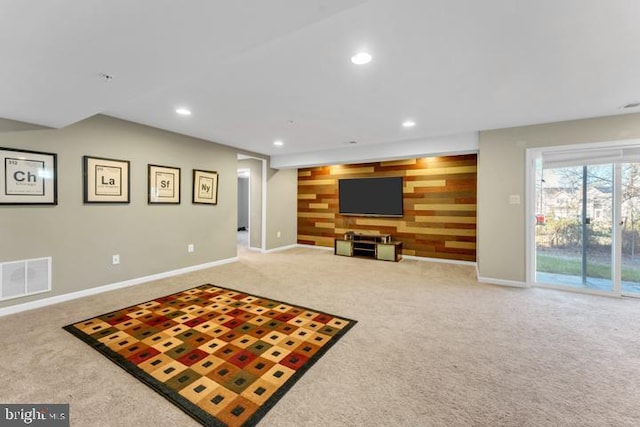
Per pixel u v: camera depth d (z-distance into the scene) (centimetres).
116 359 207
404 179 592
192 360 207
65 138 320
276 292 363
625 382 185
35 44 153
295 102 296
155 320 274
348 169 662
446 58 205
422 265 525
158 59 171
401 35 176
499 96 279
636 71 225
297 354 216
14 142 286
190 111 328
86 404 162
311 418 154
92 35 145
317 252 654
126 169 372
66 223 323
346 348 226
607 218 353
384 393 174
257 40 151
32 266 300
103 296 340
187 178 450
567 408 162
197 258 473
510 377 190
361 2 121
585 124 349
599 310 305
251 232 683
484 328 262
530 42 184
